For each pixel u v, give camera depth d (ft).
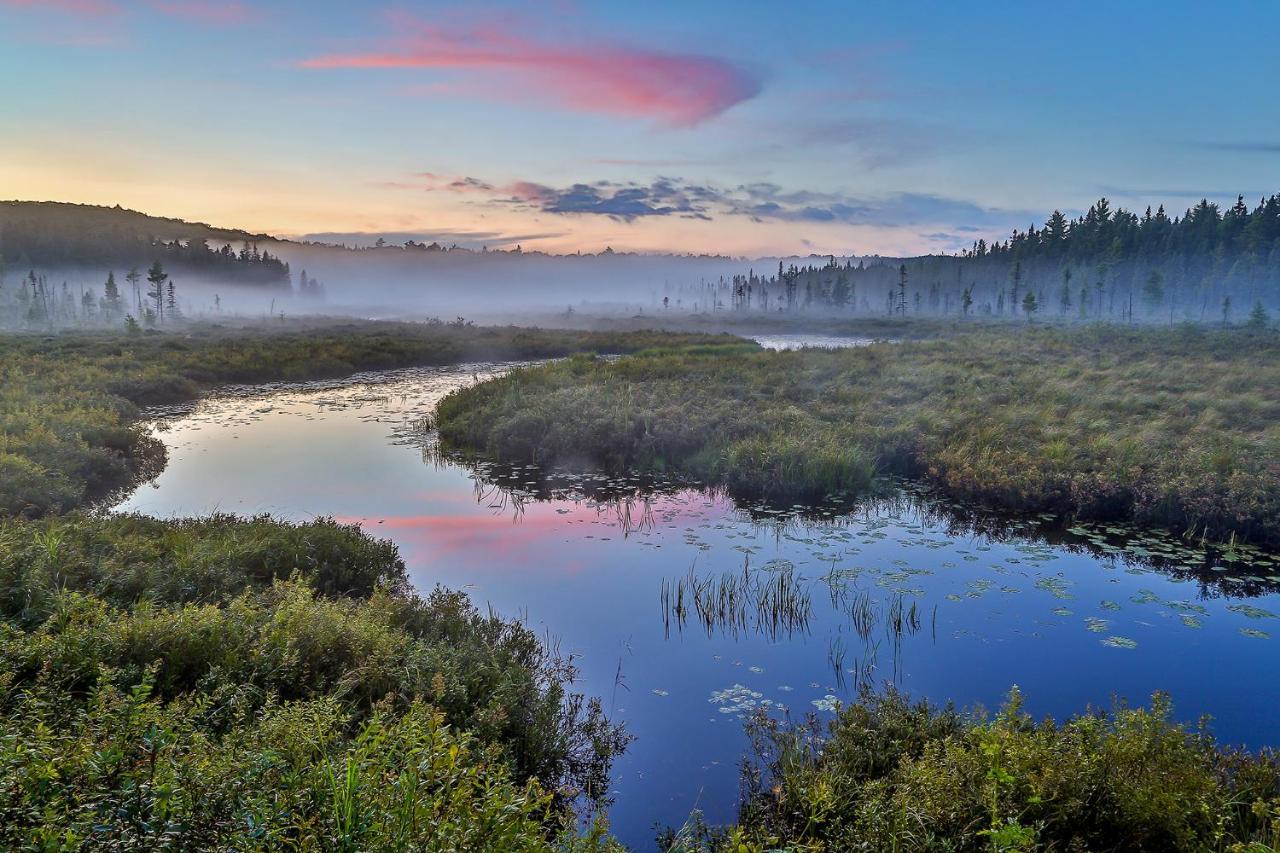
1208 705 25.13
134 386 100.68
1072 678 27.22
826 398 79.30
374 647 23.20
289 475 59.77
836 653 29.45
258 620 24.00
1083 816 16.83
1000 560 39.96
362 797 12.36
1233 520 42.80
